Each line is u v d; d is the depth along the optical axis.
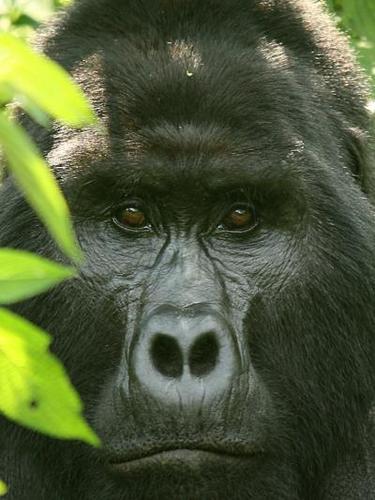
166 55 9.01
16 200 8.90
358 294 9.09
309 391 8.98
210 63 8.93
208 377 7.60
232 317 8.48
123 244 8.79
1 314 2.93
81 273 8.69
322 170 8.93
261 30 9.76
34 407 2.97
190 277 8.51
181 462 7.64
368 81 11.48
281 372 8.84
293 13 10.12
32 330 2.93
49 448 8.69
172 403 7.44
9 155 2.66
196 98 8.68
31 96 2.68
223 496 8.01
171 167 8.53
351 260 9.03
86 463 8.52
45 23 10.69
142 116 8.64
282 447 8.62
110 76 8.90
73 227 8.75
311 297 8.91
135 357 7.70
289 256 8.84
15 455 8.91
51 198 2.65
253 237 8.88
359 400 9.26
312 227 8.87
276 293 8.78
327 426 9.08
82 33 9.72
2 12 12.36
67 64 9.44
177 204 8.76
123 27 9.53
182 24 9.45
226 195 8.73
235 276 8.70
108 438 7.98
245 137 8.62
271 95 8.87
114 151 8.55
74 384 8.78
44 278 2.92
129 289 8.61
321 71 10.04
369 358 9.28
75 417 2.97
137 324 8.15
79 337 8.72
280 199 8.74
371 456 9.45
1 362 2.94
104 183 8.62
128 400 7.77
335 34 10.88
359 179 10.10
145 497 7.95
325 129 9.42
